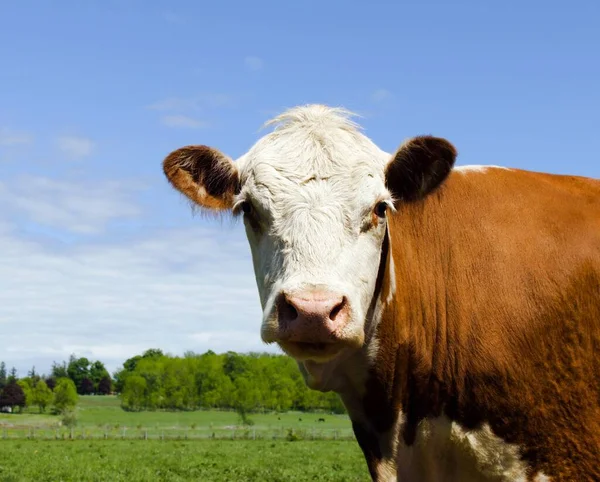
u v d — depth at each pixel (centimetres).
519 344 574
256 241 545
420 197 589
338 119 580
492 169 645
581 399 570
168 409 13925
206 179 598
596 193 629
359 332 492
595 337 575
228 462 3719
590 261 586
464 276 597
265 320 492
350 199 524
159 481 2823
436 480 594
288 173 534
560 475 570
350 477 2864
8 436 7262
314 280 486
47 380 17550
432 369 588
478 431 575
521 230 602
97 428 9369
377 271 539
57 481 2769
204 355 14600
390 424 595
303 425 10062
